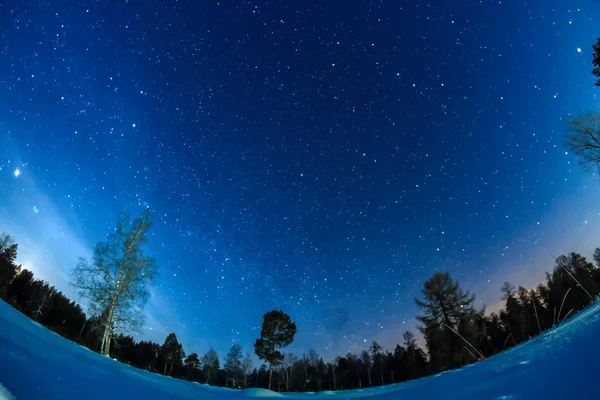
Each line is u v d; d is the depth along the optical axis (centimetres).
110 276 1780
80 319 2916
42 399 276
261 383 3966
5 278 2661
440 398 343
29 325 476
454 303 2808
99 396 335
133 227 1881
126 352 2886
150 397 401
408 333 3616
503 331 2614
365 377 3788
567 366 286
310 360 4106
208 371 3894
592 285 1820
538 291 2280
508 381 315
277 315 2888
